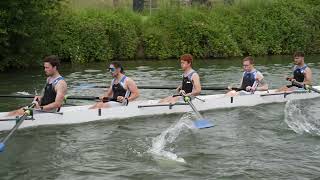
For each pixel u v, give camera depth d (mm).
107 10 26750
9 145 9453
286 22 31922
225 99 13164
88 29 24500
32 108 10102
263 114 12523
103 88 16047
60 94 10453
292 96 14414
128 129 10805
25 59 21609
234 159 8734
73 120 11070
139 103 12219
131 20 26547
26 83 17625
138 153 9055
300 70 14461
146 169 8164
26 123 10484
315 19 33312
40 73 20234
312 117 12234
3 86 16922
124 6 28516
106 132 10516
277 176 7863
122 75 11805
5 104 13344
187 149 9344
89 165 8367
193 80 12391
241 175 7898
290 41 32156
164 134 10430
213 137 10234
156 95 15078
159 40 26859
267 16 31734
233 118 12047
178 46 27469
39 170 8125
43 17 21047
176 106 12430
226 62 26125
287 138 10195
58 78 10570
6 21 19672
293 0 33281
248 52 30203
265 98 13852
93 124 11148
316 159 8750
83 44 24406
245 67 13766
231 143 9781
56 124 10867
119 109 11664
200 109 12781
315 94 14859
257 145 9648
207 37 28406
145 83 17688
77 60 23938
